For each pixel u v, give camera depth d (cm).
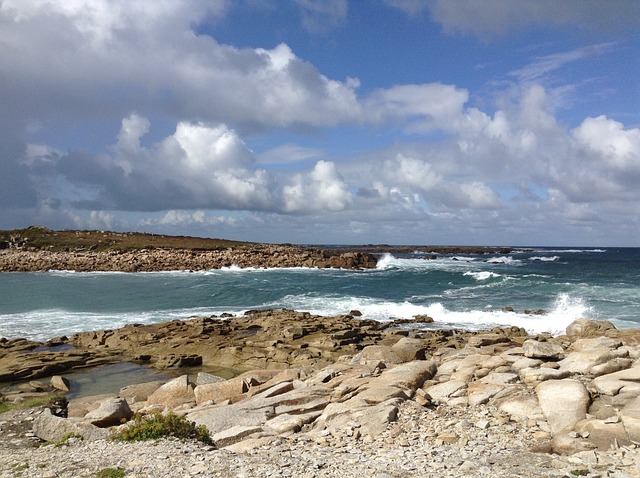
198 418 1152
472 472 734
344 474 750
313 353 2223
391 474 741
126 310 3647
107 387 1911
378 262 8788
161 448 917
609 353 1208
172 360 2225
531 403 1030
